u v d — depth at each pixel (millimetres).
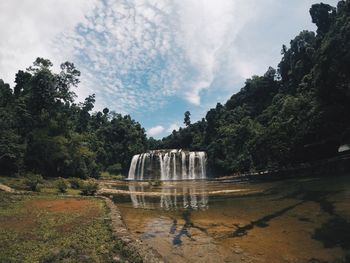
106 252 8672
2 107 50156
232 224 13859
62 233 10953
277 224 13055
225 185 41469
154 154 76875
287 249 9680
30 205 18078
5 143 39906
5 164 39719
